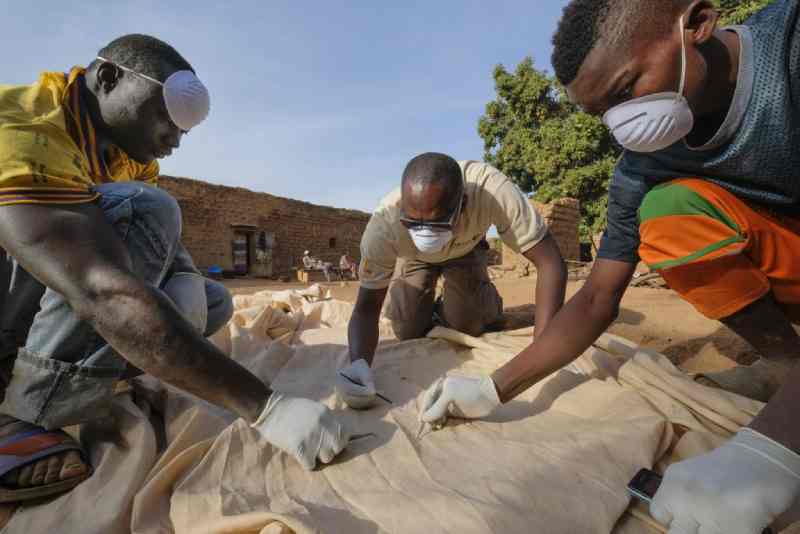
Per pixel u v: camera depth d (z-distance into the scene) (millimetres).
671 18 1042
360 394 1804
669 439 1473
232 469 1357
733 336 2832
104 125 1583
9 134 1213
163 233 1584
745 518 939
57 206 1203
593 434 1467
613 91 1138
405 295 2750
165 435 1621
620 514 1175
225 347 2533
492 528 1096
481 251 2771
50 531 1139
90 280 1179
